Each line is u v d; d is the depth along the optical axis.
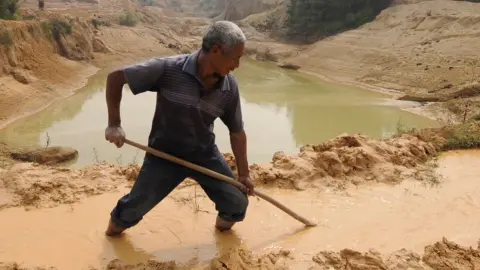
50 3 55.38
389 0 42.09
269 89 27.12
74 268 4.36
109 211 5.46
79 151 14.06
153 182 4.33
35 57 25.38
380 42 34.09
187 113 3.98
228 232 5.04
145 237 4.93
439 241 4.79
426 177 6.63
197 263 4.44
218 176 4.37
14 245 4.70
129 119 17.48
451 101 20.38
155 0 80.31
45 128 17.25
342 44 36.56
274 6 59.06
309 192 6.13
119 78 3.89
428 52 29.11
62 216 5.31
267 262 4.36
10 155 12.88
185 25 57.81
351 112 20.55
